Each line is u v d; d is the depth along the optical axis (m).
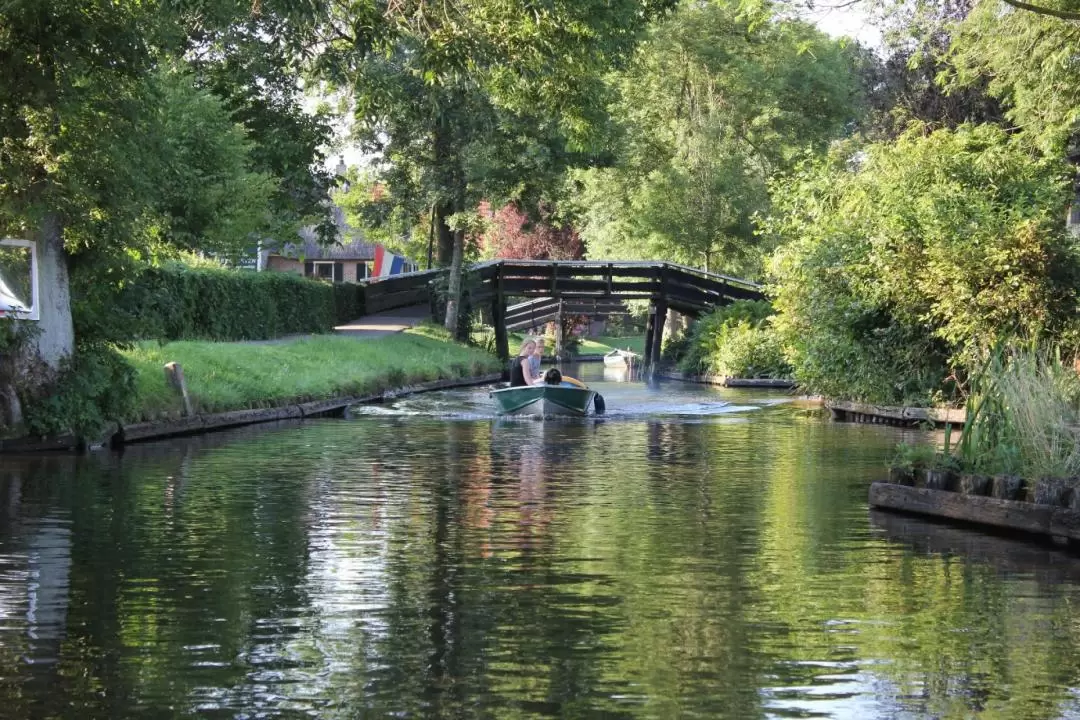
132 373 17.06
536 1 16.98
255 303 31.80
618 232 51.16
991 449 10.67
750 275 50.34
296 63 18.47
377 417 22.53
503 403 23.16
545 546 8.92
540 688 5.49
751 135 50.78
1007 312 19.67
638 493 11.91
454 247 40.09
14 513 10.36
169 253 22.17
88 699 5.30
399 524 9.88
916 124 25.98
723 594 7.37
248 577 7.77
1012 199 22.89
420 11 16.69
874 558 8.57
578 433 19.34
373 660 5.90
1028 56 21.84
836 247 23.88
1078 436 10.01
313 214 38.19
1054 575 8.01
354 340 32.72
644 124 50.78
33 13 13.53
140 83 15.43
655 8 26.38
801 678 5.66
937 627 6.59
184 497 11.41
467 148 35.53
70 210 15.08
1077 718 5.13
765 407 26.42
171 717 5.08
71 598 7.16
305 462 14.56
